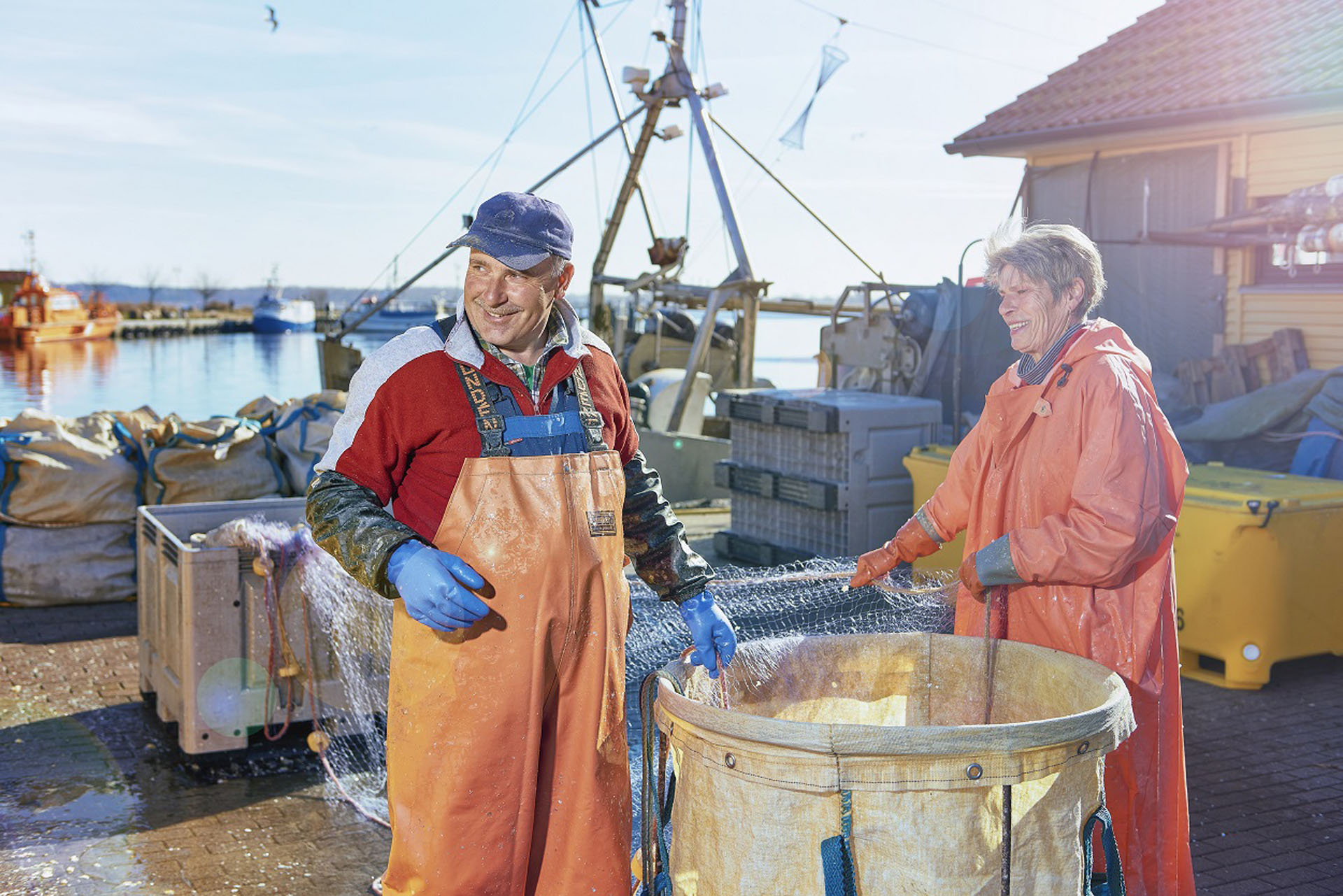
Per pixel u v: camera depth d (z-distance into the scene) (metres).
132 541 7.14
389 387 2.20
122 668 5.75
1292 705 5.23
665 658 5.03
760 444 8.40
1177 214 10.54
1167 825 2.63
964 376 9.68
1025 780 1.87
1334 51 9.87
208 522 5.33
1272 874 3.54
